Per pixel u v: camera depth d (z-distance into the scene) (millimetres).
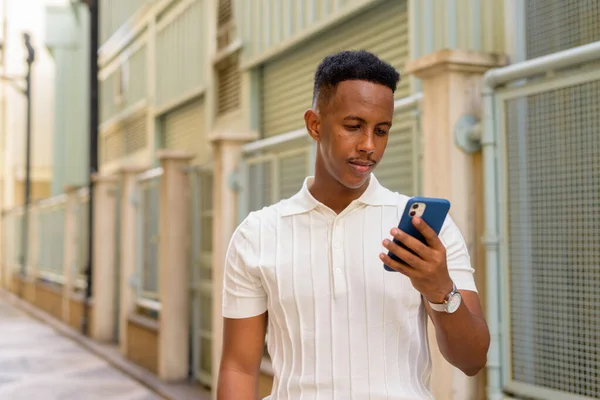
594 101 2887
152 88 10109
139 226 9055
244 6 7129
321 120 1520
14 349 10562
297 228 1608
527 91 3148
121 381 8062
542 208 3125
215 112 7941
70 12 18312
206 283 7160
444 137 3404
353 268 1557
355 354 1539
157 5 9906
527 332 3199
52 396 7438
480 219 3436
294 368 1574
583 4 3311
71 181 17906
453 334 1431
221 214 6016
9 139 24719
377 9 5188
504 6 3771
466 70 3379
